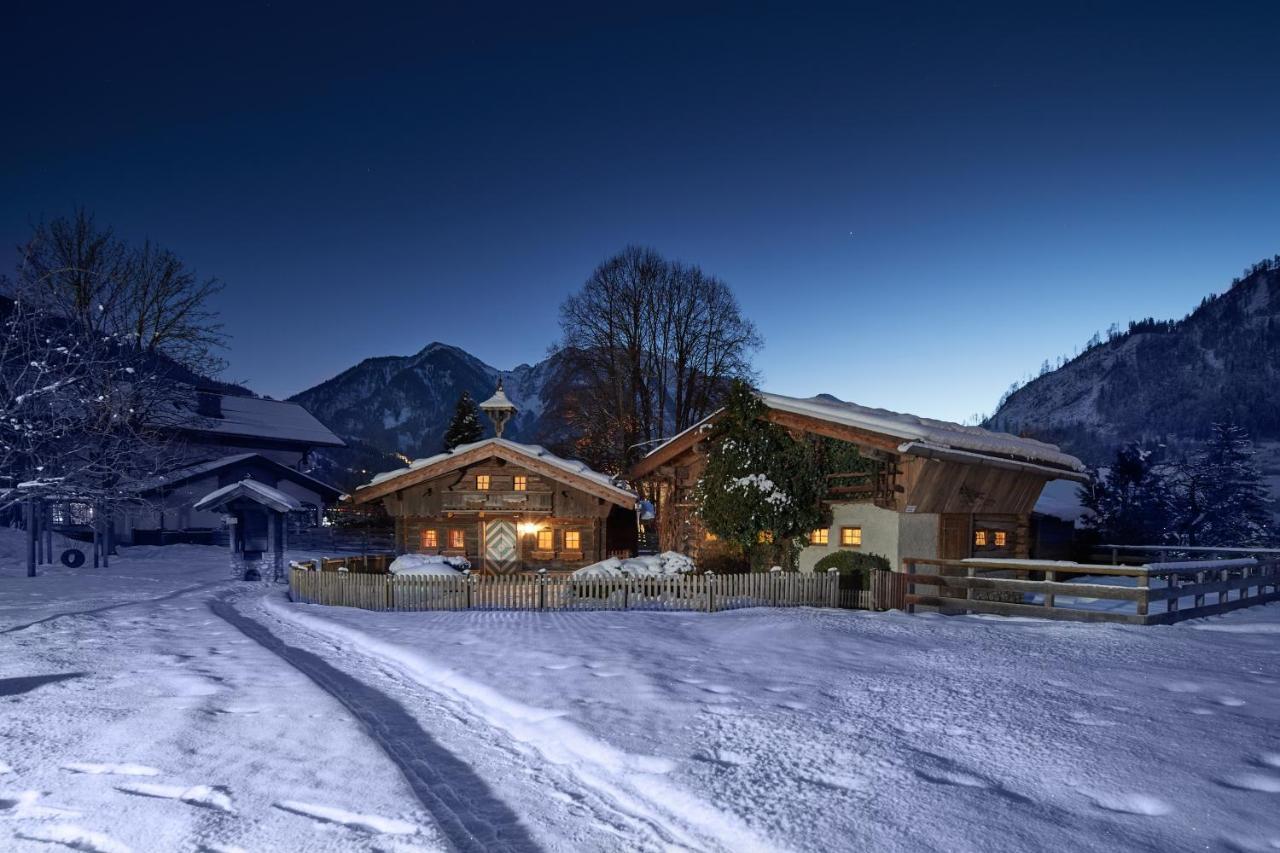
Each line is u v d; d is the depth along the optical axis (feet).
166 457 121.39
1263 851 16.52
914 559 64.49
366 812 19.57
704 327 145.59
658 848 17.80
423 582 64.23
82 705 29.45
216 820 18.99
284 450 186.91
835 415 73.72
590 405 148.46
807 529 78.79
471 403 172.86
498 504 90.79
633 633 46.98
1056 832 17.46
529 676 33.88
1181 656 37.81
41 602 66.13
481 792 21.30
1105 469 138.82
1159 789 19.88
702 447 87.97
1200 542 128.16
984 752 22.97
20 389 93.15
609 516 95.45
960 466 73.46
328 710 28.86
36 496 91.40
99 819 18.99
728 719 26.66
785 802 19.36
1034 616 56.29
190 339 136.56
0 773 22.07
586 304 146.92
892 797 19.58
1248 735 24.27
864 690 30.76
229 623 54.80
